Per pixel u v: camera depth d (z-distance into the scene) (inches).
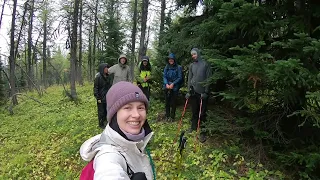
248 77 172.9
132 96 64.9
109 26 737.6
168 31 341.1
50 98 748.6
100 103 346.6
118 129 65.1
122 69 340.2
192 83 257.8
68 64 2102.6
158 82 359.3
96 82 342.0
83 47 1288.1
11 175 283.0
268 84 189.5
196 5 329.1
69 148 312.7
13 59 683.4
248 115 233.1
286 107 206.7
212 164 219.0
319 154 168.7
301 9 201.2
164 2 799.7
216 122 233.5
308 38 153.5
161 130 292.4
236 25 187.6
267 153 216.8
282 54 204.1
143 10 697.6
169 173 219.8
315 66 188.1
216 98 302.4
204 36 256.2
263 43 156.6
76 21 636.7
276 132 219.6
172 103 311.7
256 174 198.2
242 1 180.1
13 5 679.1
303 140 205.0
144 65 338.3
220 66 180.1
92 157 63.7
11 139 402.6
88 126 375.2
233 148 227.3
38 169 283.4
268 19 191.9
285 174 199.8
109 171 56.2
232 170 207.9
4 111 618.5
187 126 287.7
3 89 715.4
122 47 761.6
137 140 63.8
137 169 64.0
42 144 355.6
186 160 229.9
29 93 993.5
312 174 187.2
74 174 260.7
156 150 255.0
